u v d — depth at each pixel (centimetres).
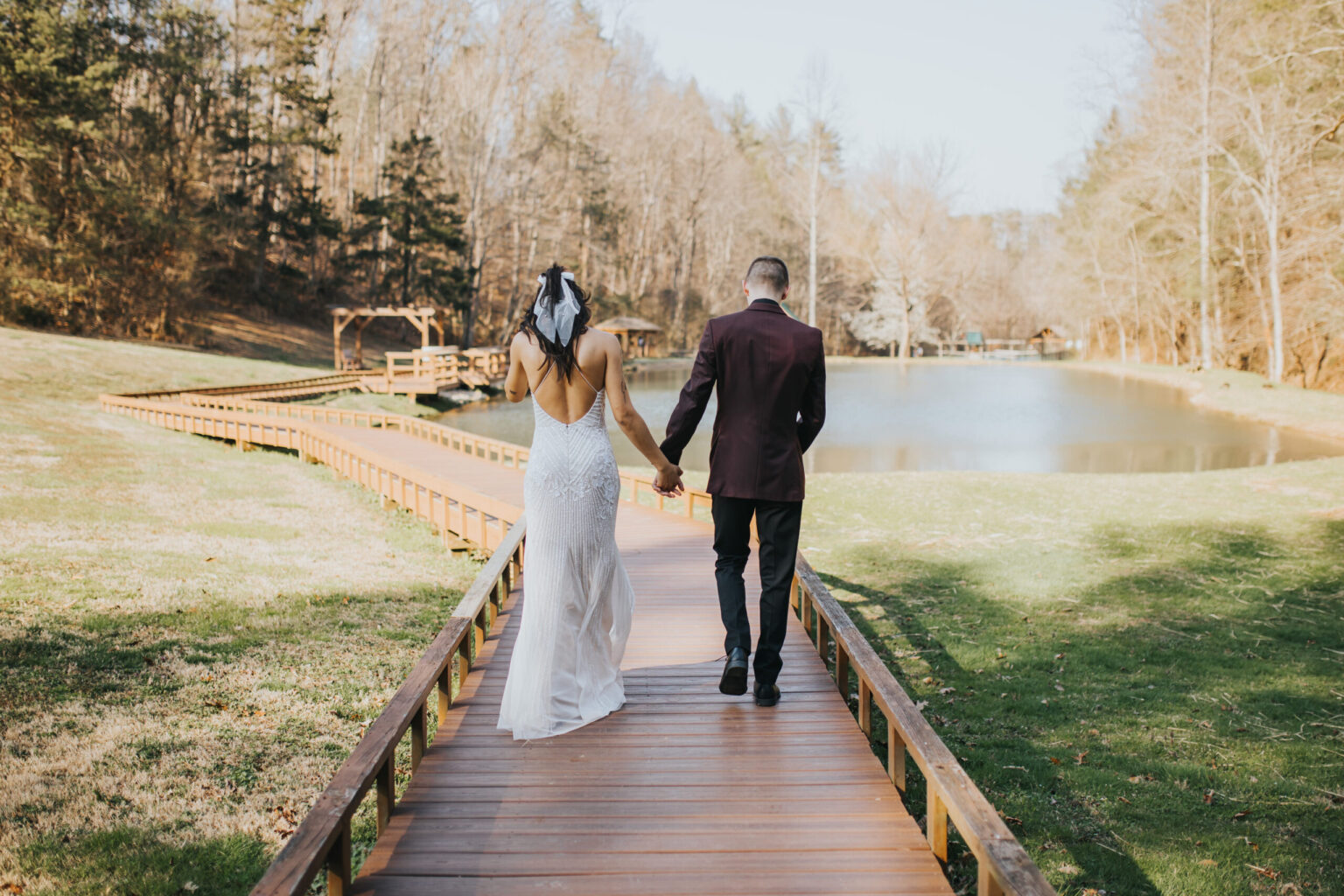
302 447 1809
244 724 534
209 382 2725
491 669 464
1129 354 6153
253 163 4378
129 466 1487
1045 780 488
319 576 925
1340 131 2791
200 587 828
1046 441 2230
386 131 5347
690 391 359
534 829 301
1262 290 3806
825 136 6619
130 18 3691
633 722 389
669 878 273
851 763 350
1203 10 3500
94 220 3234
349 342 4534
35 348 2564
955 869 399
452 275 4672
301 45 4212
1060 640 730
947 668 670
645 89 7094
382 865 279
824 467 1836
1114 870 400
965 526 1173
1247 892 383
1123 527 1147
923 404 3195
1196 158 3747
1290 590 862
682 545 856
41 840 396
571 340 344
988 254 8131
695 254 7994
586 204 5816
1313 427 2381
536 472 357
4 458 1395
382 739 295
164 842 400
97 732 508
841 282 7719
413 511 1264
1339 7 2377
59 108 3058
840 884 271
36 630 657
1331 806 457
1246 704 594
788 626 546
